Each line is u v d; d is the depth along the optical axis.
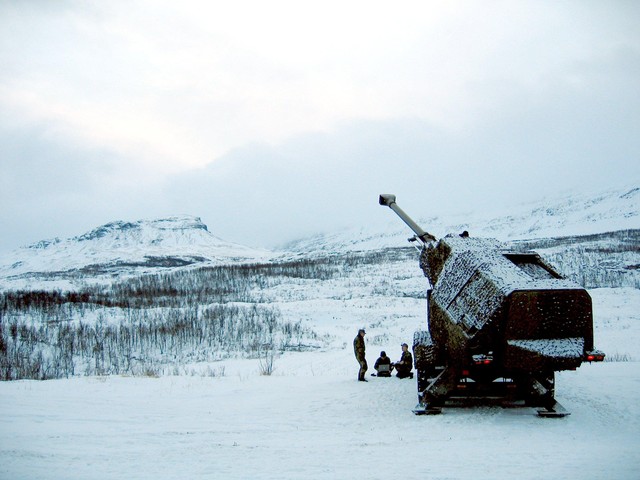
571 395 12.55
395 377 17.27
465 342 10.59
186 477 6.50
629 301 42.38
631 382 13.99
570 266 66.75
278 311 46.19
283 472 6.74
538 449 7.93
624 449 7.86
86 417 10.96
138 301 60.09
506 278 10.54
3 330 38.47
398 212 14.66
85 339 37.53
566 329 10.25
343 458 7.55
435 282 12.86
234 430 9.89
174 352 35.41
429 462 7.18
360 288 62.25
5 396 13.35
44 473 6.60
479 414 11.00
